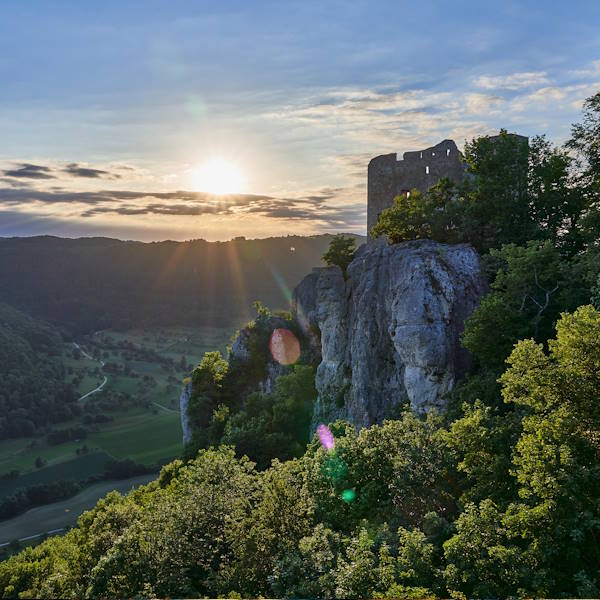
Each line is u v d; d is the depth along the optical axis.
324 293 63.72
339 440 29.95
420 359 41.69
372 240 72.44
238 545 25.11
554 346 21.77
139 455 171.62
